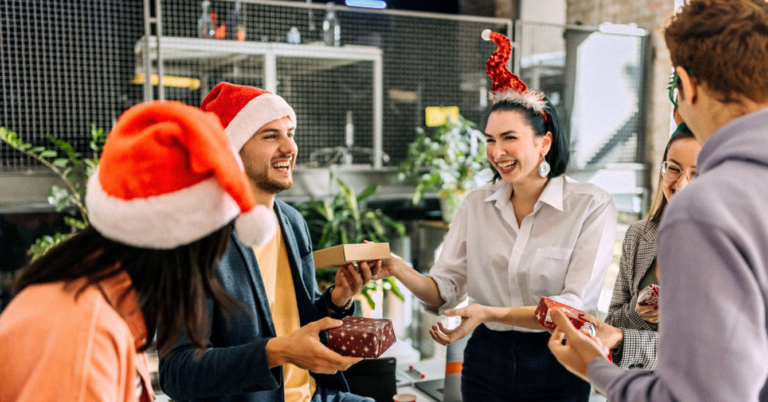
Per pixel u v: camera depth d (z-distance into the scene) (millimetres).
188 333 793
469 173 3857
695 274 663
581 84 4488
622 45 4449
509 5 4832
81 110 3391
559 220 1557
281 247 1414
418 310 3373
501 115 1496
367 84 4188
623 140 4551
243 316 1193
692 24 756
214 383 1066
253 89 1388
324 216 3641
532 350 1499
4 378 692
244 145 1336
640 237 1458
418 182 4090
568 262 1544
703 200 683
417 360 2221
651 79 4477
